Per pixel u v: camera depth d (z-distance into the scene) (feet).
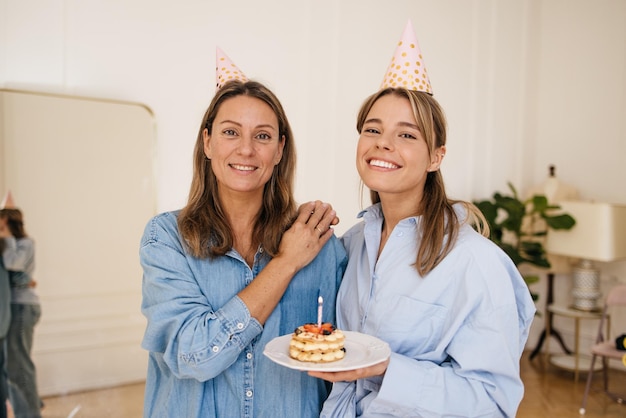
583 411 12.00
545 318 16.49
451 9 15.37
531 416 11.80
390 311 4.49
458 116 15.69
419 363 4.17
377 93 4.73
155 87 11.70
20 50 10.55
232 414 4.51
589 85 15.92
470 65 15.80
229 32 12.37
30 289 10.67
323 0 13.38
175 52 11.86
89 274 11.19
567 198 15.28
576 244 13.82
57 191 10.85
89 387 11.26
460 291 4.28
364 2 13.93
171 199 11.98
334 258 5.15
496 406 4.20
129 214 11.46
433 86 15.19
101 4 11.15
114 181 11.31
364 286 4.82
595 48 15.79
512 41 16.49
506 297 4.24
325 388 4.97
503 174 16.53
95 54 11.14
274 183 4.93
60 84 10.87
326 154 13.53
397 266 4.60
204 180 4.78
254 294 4.34
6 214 10.46
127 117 11.36
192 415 4.44
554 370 14.99
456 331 4.25
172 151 11.95
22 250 10.59
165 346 4.42
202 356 4.10
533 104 17.04
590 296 14.24
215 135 4.56
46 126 10.71
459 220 4.70
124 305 11.55
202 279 4.55
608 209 13.32
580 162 16.11
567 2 16.43
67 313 11.01
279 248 4.63
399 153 4.47
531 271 16.81
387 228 4.93
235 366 4.52
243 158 4.46
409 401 4.06
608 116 15.47
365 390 4.53
